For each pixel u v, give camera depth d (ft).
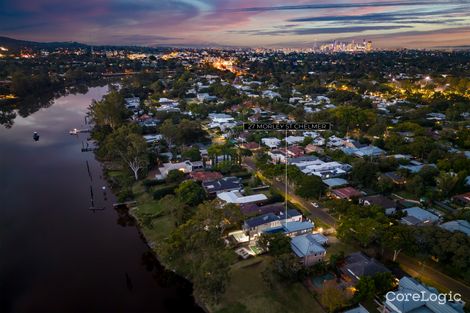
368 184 417.69
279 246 279.49
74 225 360.28
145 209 378.32
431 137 597.11
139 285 274.16
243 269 272.51
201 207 300.20
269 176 436.76
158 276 285.43
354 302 225.97
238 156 499.10
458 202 377.91
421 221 325.21
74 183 461.78
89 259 305.53
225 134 650.02
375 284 232.94
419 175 418.31
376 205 337.31
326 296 223.51
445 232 269.64
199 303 249.55
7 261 301.22
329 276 258.78
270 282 246.68
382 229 279.49
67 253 313.32
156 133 651.66
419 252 268.41
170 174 431.84
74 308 249.75
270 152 541.34
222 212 301.84
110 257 308.60
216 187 404.77
